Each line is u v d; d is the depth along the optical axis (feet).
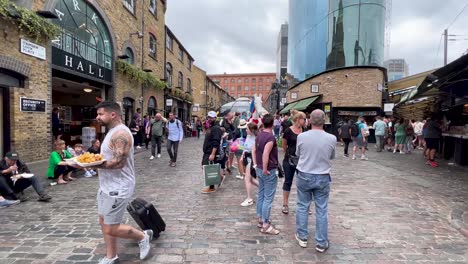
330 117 68.23
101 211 10.36
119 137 9.99
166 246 12.60
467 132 35.40
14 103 28.12
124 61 50.31
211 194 20.97
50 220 15.67
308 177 12.23
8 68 26.86
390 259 11.68
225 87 386.73
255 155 14.82
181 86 95.55
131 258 11.52
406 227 15.06
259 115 32.58
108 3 45.42
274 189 14.28
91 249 12.28
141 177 26.84
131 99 55.16
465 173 29.78
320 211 12.33
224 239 13.38
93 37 41.83
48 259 11.40
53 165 23.49
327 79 69.56
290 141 16.80
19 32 28.17
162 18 72.90
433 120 35.06
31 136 30.27
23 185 19.51
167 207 17.97
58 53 34.06
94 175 27.22
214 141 22.11
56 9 33.83
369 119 66.74
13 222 15.35
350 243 13.10
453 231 14.58
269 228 14.01
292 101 89.86
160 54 71.92
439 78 31.14
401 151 48.14
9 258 11.44
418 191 22.24
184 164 34.27
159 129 38.78
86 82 43.45
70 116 57.26
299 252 12.19
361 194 21.21
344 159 39.70
